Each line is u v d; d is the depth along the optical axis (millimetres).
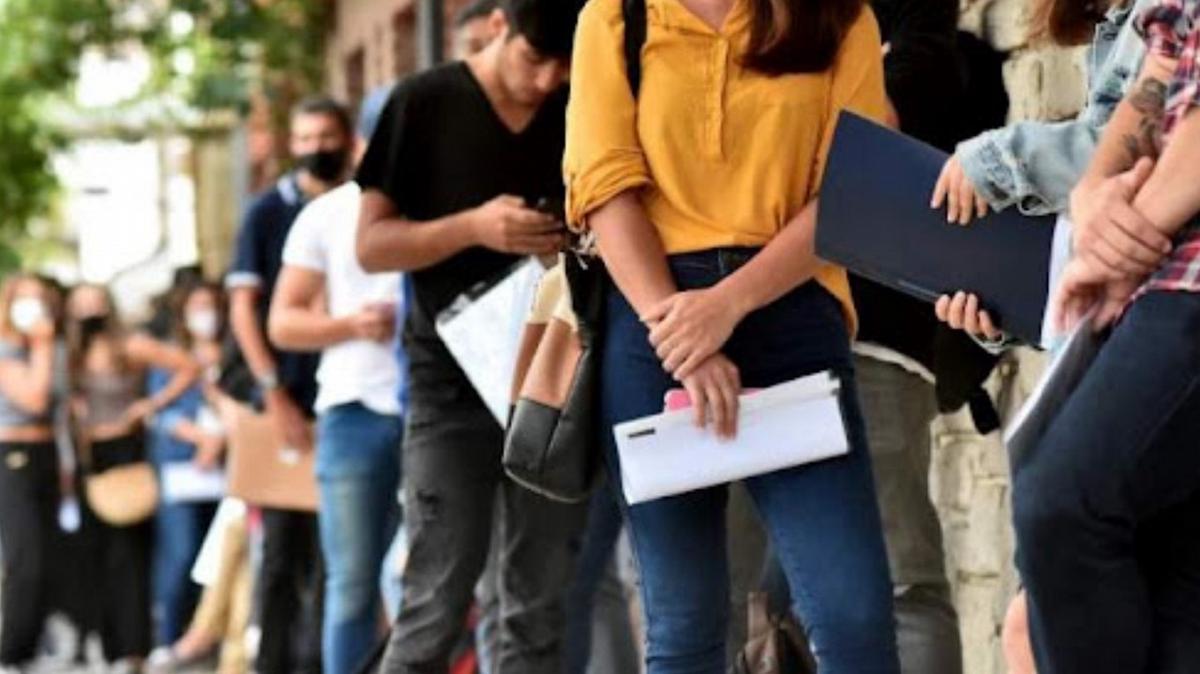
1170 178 5426
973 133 8781
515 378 7008
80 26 27844
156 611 19047
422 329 9234
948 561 10117
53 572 17656
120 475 17594
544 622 9320
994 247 6062
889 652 6473
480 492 9211
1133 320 5457
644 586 6648
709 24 6527
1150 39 5582
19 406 17281
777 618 8039
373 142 9227
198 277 18312
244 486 13375
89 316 17734
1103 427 5430
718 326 6391
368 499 11484
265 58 27188
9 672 17438
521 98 9102
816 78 6543
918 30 8172
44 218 32344
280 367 13289
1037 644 5680
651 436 6473
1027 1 8680
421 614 9234
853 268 6250
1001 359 8781
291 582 13703
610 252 6500
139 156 37562
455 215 9023
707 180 6523
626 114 6562
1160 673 5695
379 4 25469
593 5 6652
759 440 6438
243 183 30625
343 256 11648
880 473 8219
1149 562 5766
